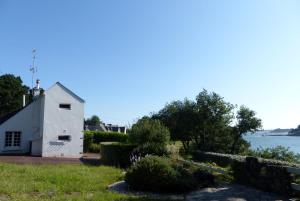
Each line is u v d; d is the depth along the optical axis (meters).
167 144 24.56
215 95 31.38
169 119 31.84
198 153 25.97
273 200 11.33
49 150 33.91
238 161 15.59
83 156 35.69
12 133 34.78
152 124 26.42
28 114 35.62
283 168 12.39
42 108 34.66
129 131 27.47
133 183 13.78
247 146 32.44
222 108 31.12
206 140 31.42
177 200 11.34
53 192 12.04
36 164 23.25
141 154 21.38
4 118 38.59
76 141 35.44
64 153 34.62
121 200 10.98
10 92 63.94
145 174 13.55
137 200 11.06
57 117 34.72
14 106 64.75
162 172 13.49
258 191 13.09
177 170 13.98
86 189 12.98
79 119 35.88
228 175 16.52
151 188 13.52
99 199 10.95
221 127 31.25
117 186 14.35
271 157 25.03
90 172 18.28
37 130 34.94
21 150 35.06
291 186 12.02
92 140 43.59
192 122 30.56
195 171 15.19
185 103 32.09
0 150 33.94
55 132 34.44
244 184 14.84
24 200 10.39
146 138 25.28
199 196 12.24
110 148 24.84
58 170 18.20
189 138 31.62
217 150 31.14
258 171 13.90
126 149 24.31
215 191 13.18
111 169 20.58
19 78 67.38
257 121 32.03
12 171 17.05
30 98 42.94
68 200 10.59
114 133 46.81
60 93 35.12
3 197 10.91
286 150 25.45
